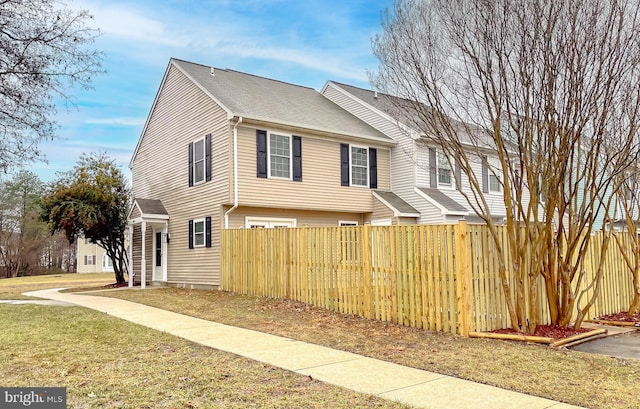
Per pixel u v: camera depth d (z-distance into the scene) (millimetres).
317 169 17594
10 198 43750
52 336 7844
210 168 16406
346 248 10445
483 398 4719
